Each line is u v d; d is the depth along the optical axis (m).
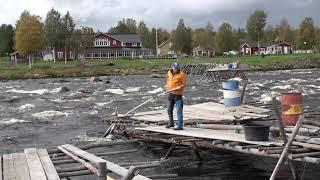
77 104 27.47
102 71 67.44
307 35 123.44
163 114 16.94
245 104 19.11
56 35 95.12
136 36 119.44
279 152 9.69
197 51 134.25
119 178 9.33
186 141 12.11
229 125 13.28
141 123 15.46
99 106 26.23
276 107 9.47
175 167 11.78
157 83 46.19
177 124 13.86
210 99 29.55
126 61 89.94
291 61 81.00
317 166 11.35
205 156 12.82
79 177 10.49
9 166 10.15
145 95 32.53
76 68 71.62
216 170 11.49
